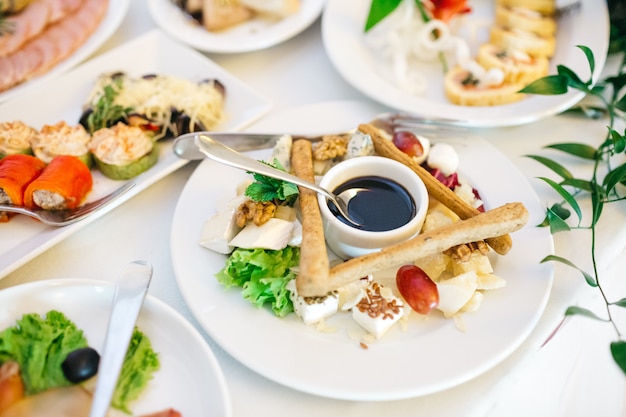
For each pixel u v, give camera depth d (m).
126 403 0.38
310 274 0.41
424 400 0.41
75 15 0.67
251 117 0.58
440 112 0.57
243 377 0.42
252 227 0.46
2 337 0.40
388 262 0.43
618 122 0.59
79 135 0.54
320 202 0.47
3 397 0.37
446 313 0.43
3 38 0.64
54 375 0.39
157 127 0.57
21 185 0.49
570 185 0.51
